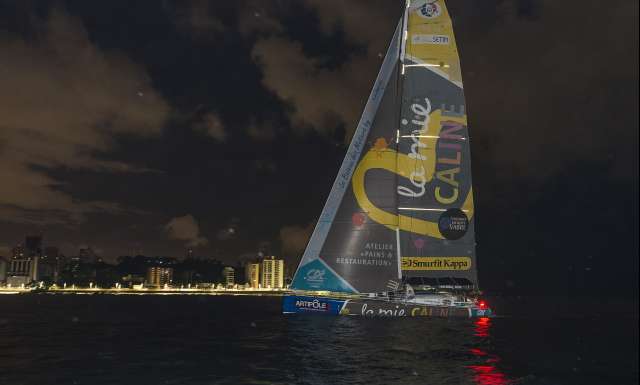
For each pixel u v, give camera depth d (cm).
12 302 15612
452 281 4200
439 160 4278
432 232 4222
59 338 3909
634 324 6366
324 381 2206
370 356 2831
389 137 4206
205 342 3572
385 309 4019
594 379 2511
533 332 4762
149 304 14012
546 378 2452
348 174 4169
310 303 4050
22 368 2488
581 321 6875
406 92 4300
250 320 6112
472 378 2336
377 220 4103
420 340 3394
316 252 4103
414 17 4359
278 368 2503
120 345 3425
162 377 2275
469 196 4291
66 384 2123
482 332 4022
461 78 4338
